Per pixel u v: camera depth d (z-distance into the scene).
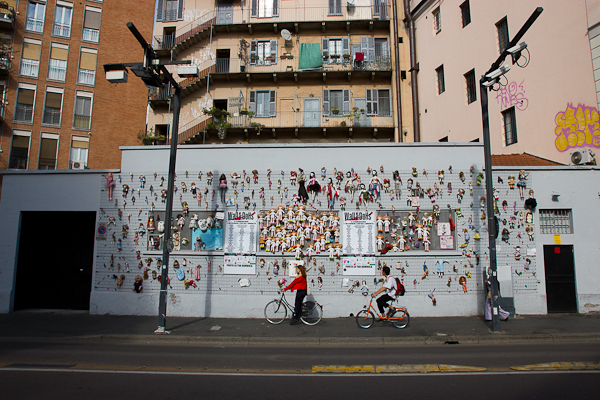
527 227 11.69
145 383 5.85
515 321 10.61
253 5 23.91
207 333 9.56
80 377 6.15
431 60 20.72
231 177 12.05
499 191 11.81
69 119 24.95
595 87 12.80
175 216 12.04
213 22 23.97
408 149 11.91
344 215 11.65
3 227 12.76
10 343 9.03
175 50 24.06
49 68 24.92
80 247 13.33
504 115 16.47
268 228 11.75
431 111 20.58
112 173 12.47
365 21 22.69
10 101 23.91
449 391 5.45
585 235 11.80
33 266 13.26
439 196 11.72
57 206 12.56
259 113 23.03
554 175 11.93
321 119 22.55
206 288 11.68
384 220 11.58
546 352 7.85
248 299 11.47
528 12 15.17
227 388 5.62
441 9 20.06
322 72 22.30
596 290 11.63
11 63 23.50
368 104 22.58
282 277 11.52
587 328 9.79
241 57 23.25
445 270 11.46
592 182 11.98
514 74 15.88
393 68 22.39
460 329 9.77
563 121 13.78
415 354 7.77
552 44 14.30
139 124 26.30
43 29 25.08
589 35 13.04
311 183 11.76
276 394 5.36
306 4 23.75
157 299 11.78
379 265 11.46
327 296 11.36
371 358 7.44
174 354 7.88
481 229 11.62
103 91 25.84
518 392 5.39
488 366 6.78
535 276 11.58
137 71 9.46
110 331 9.85
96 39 26.08
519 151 15.56
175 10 24.89
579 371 6.41
